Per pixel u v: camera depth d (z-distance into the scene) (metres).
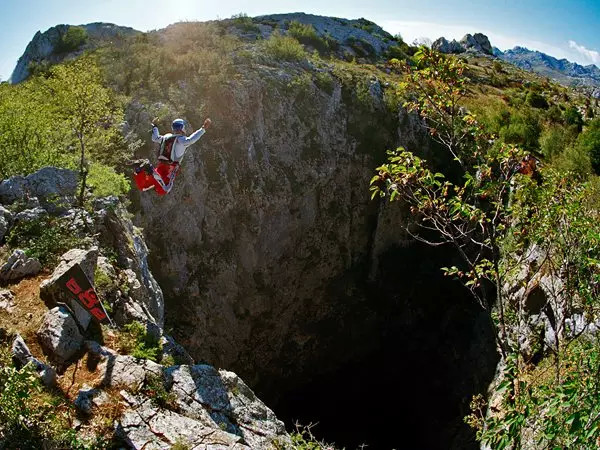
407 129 31.50
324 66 32.88
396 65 7.86
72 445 7.76
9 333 9.21
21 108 16.12
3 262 10.91
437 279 30.47
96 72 16.94
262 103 27.72
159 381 9.51
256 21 43.69
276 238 27.75
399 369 29.95
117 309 11.26
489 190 7.99
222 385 10.17
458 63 7.31
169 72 26.75
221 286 25.30
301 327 30.00
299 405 29.53
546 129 31.94
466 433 23.03
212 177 25.03
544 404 6.32
